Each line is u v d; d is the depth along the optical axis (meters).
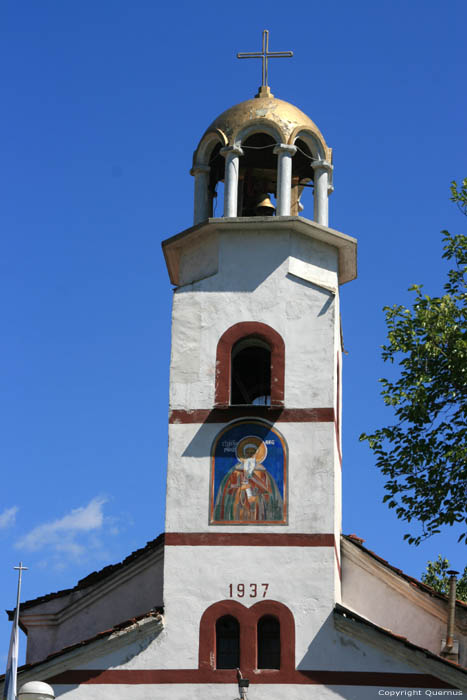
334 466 32.28
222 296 33.91
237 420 32.78
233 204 34.59
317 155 35.59
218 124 35.56
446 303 32.25
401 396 31.80
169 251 35.34
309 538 31.67
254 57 37.38
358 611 34.25
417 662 30.47
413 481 31.62
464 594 46.34
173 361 33.47
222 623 31.44
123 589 35.53
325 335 33.34
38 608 35.84
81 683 30.81
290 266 34.06
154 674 30.84
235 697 30.48
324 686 30.47
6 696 30.16
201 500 32.22
